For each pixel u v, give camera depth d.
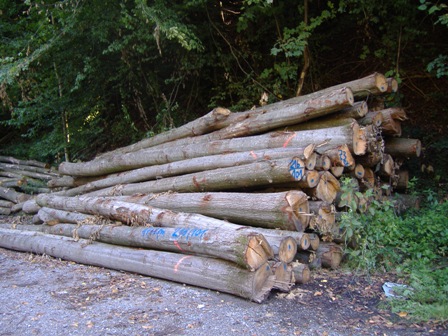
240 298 4.49
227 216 5.51
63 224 7.20
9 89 11.85
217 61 11.30
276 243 4.70
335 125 6.12
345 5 8.94
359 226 5.16
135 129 12.02
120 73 11.39
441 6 7.06
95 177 9.31
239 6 10.82
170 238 5.13
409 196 7.13
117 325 3.98
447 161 8.15
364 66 10.36
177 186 6.71
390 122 6.34
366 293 4.62
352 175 6.08
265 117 6.69
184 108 12.06
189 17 10.41
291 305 4.32
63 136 12.73
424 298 4.26
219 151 6.85
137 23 9.57
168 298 4.58
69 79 11.77
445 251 5.46
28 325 4.06
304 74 9.84
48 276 5.65
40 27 10.54
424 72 9.45
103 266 5.88
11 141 15.83
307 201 5.09
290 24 10.44
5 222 9.38
